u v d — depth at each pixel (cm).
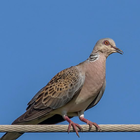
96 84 1269
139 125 1027
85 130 1142
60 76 1299
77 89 1262
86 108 1359
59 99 1260
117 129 1035
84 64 1301
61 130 1083
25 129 1028
